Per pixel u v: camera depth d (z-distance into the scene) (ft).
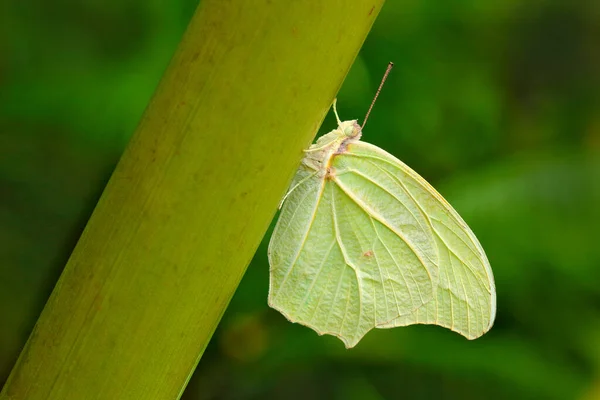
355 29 0.66
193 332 0.70
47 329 0.70
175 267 0.68
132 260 0.67
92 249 0.68
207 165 0.66
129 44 2.05
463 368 2.01
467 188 2.11
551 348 2.08
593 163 2.12
